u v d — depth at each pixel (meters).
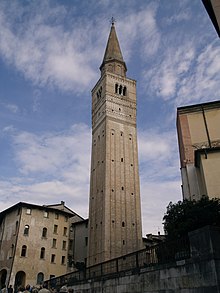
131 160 70.06
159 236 72.94
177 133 49.16
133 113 76.44
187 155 39.62
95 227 62.59
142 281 18.70
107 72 77.12
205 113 42.53
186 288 14.99
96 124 77.00
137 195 66.44
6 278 55.25
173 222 26.17
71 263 68.50
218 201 27.53
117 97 75.62
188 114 43.19
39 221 62.38
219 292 12.88
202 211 25.38
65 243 65.12
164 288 16.62
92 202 67.06
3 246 60.62
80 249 72.38
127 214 62.72
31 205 62.16
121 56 86.38
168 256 17.47
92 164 72.88
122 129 72.50
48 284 40.53
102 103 75.38
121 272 21.39
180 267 15.70
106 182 63.41
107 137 69.12
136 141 73.44
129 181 67.00
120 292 20.94
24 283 55.19
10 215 63.75
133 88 79.81
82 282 27.81
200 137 40.72
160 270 17.25
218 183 32.06
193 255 14.88
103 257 55.72
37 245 59.91
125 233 60.31
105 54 87.56
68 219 68.38
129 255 21.89
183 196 37.62
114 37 90.12
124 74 84.62
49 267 59.72
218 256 13.62
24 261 56.88
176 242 16.98
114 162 67.06
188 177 37.34
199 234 14.66
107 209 60.50
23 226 59.78
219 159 33.59
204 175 33.00
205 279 13.85
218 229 14.26
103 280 23.72
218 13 12.05
